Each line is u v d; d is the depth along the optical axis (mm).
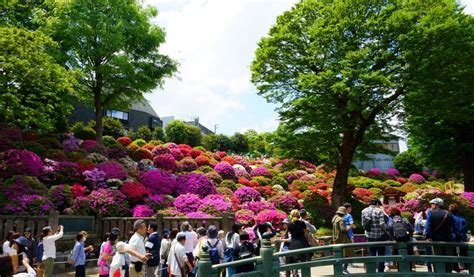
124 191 16109
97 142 21609
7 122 18703
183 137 37812
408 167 37625
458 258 7316
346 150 17844
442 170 24781
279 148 18828
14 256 5719
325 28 15766
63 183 16125
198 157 26812
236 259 7270
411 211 17703
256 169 27547
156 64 23719
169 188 18188
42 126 17094
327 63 16500
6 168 14398
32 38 16234
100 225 14023
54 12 21219
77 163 17328
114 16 22125
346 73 14336
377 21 15234
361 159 20453
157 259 7922
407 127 18375
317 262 7238
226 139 43344
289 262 8633
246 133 45844
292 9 18141
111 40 20750
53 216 12273
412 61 14812
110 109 25078
